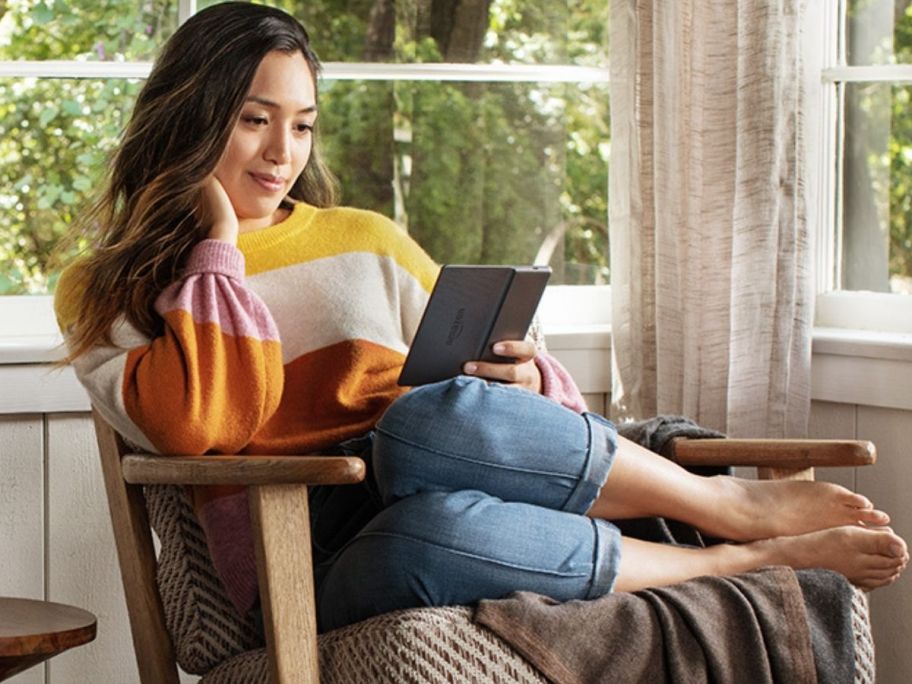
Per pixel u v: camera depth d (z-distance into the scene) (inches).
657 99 101.2
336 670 67.4
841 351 101.0
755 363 98.5
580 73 112.5
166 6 103.3
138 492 80.1
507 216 112.3
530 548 70.0
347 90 107.6
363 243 87.3
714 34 98.8
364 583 70.2
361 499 80.4
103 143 102.4
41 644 71.8
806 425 99.8
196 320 76.1
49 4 101.0
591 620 66.9
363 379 83.7
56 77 101.1
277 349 77.7
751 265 98.0
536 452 72.7
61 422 95.7
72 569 96.6
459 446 72.0
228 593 78.0
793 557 74.7
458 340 77.2
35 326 100.0
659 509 77.3
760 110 97.2
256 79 81.1
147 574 79.7
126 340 76.6
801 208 99.0
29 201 100.9
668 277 102.2
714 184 99.6
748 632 68.2
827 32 106.9
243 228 85.3
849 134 107.1
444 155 110.3
